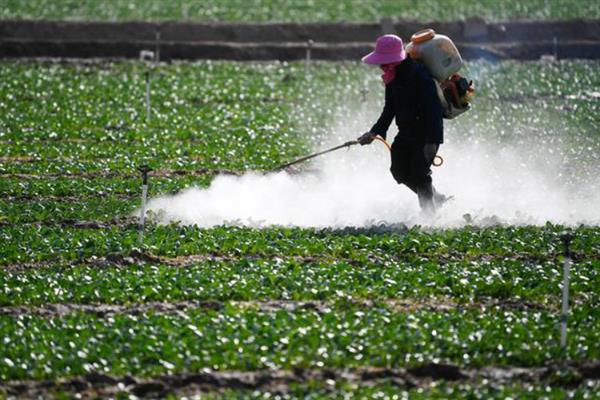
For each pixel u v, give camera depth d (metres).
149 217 62.38
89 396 40.19
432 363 42.22
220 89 111.38
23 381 41.22
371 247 56.22
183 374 41.41
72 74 120.06
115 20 145.88
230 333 44.66
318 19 149.25
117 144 85.81
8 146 83.19
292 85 114.94
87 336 44.47
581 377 41.84
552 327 45.97
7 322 46.09
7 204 64.94
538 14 150.25
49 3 160.50
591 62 131.38
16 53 133.75
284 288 50.09
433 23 142.25
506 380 41.59
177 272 52.00
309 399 39.06
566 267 43.91
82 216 62.59
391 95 60.56
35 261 54.69
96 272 52.16
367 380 41.38
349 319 45.97
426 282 51.12
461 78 61.38
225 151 82.25
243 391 40.31
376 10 156.50
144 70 123.38
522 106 103.19
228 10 155.38
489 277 51.88
